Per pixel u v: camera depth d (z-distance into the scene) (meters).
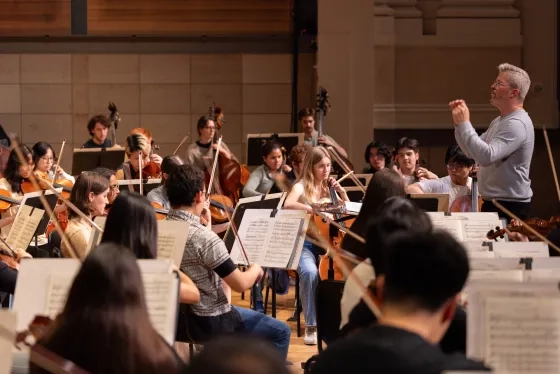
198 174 4.71
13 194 7.88
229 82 12.69
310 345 6.62
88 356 2.62
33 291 3.38
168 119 12.68
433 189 7.29
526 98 11.99
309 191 7.14
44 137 12.61
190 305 4.75
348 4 11.66
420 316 2.48
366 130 11.70
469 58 12.04
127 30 12.59
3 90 12.55
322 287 4.53
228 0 12.58
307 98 12.62
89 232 5.14
